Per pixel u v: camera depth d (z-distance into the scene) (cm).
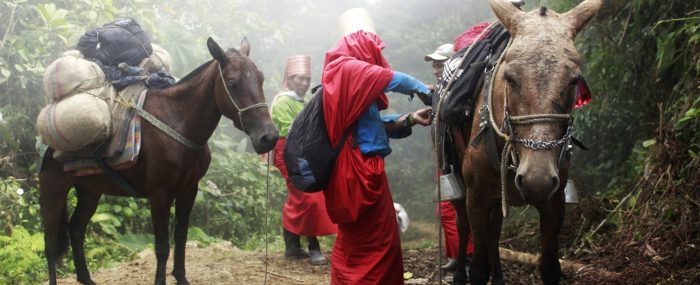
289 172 430
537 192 352
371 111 420
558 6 755
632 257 558
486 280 475
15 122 832
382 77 408
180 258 577
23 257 674
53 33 850
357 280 416
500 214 477
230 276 667
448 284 596
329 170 417
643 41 737
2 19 872
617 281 529
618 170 783
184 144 546
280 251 825
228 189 1030
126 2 994
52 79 542
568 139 377
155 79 564
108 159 544
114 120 542
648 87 739
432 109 473
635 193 650
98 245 811
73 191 823
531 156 356
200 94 546
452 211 623
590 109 801
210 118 554
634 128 780
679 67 680
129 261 775
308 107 426
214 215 988
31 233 783
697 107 599
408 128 459
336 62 416
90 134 527
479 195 450
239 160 1047
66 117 524
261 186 1055
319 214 704
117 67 565
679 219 566
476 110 444
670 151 599
